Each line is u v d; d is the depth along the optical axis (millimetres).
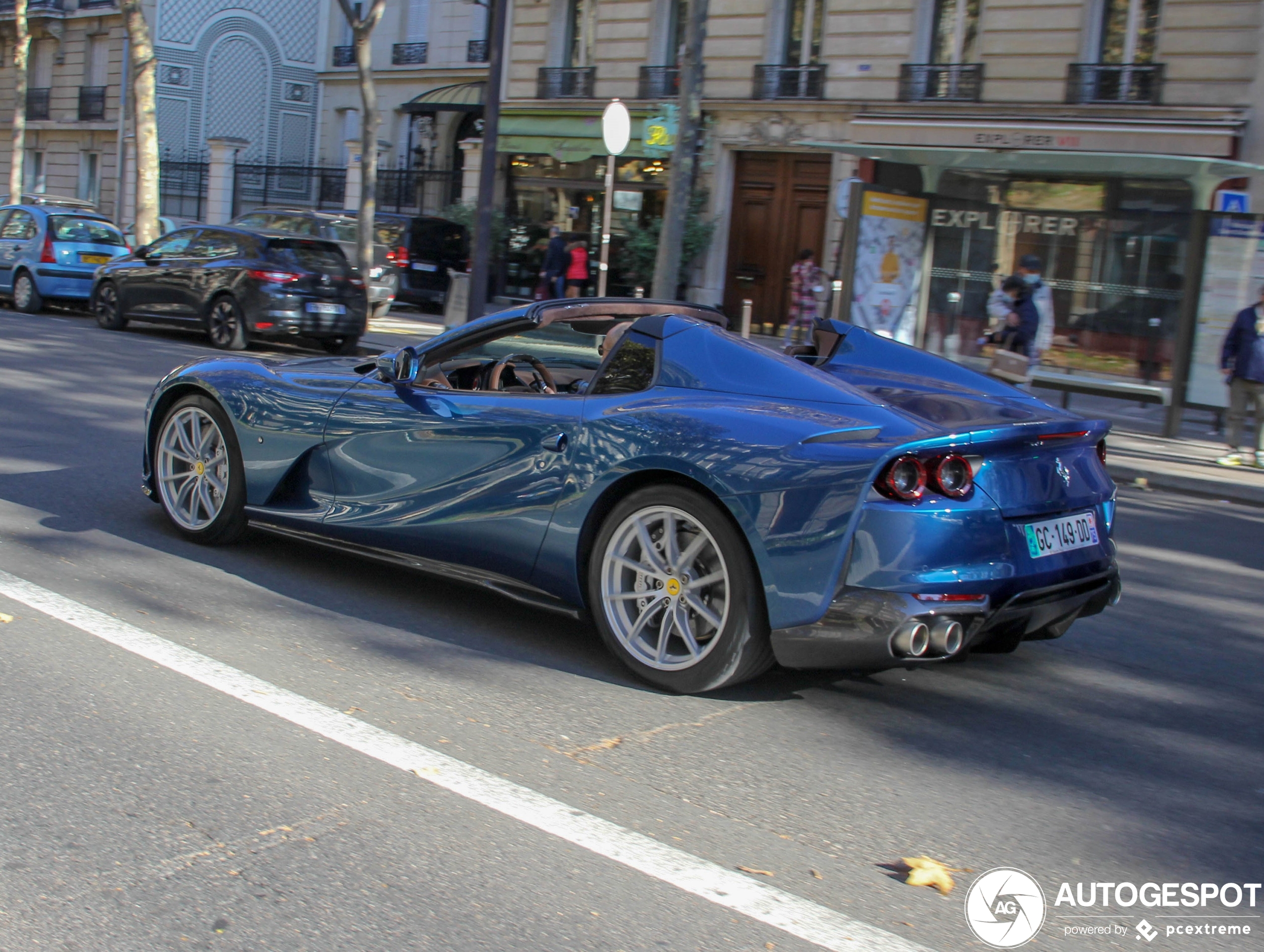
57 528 5855
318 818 3045
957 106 19750
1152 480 10570
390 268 20078
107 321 17000
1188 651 5207
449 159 31625
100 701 3723
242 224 22000
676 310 5211
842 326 5129
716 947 2570
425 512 4754
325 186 33031
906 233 14070
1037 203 14227
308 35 40750
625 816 3178
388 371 4996
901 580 3672
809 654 3809
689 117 13656
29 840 2857
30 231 19188
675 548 4105
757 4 22094
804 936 2635
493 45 16812
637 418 4199
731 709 4062
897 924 2719
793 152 21984
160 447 5773
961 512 3752
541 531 4406
